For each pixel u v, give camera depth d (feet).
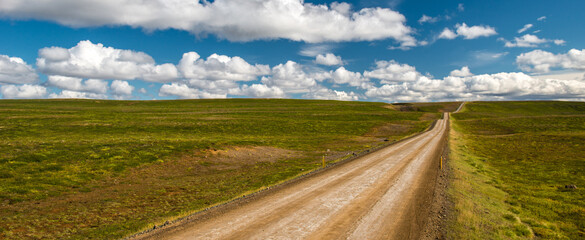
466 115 390.63
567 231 45.21
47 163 82.07
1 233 38.81
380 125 270.05
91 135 160.56
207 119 256.32
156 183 76.48
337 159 115.34
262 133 213.87
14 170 72.69
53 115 232.12
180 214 48.39
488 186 73.61
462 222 40.78
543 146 165.89
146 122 216.54
